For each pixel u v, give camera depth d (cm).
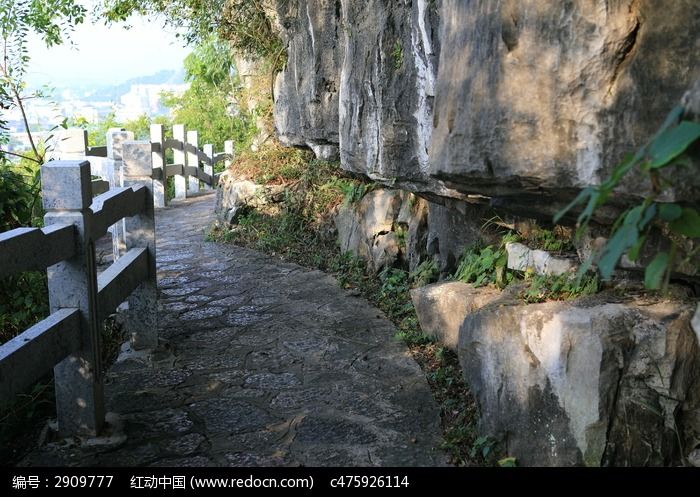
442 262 569
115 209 425
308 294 659
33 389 406
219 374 468
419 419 394
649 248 300
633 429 296
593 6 266
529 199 327
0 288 454
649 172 215
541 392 317
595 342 299
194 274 748
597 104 268
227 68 1392
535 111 286
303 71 730
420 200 642
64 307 364
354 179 827
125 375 469
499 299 367
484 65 305
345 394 430
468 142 314
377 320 575
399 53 475
